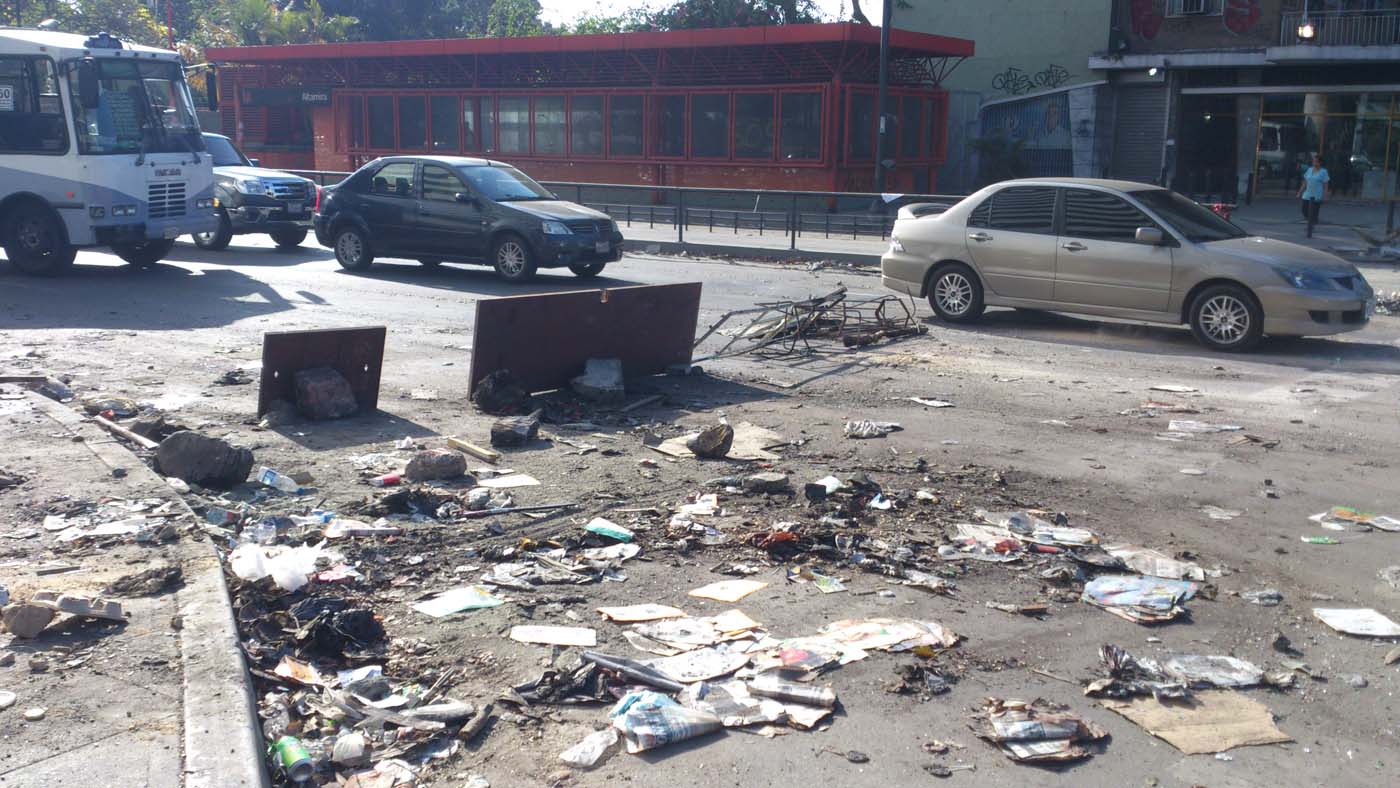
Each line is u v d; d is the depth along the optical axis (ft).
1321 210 101.96
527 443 25.70
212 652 14.14
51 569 16.78
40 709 12.63
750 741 12.92
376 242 57.62
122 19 180.86
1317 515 21.11
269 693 13.82
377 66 122.11
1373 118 104.88
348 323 42.32
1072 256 40.14
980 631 15.97
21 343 36.99
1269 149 110.63
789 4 135.85
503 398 28.68
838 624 15.99
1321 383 32.58
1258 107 110.11
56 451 23.02
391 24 202.08
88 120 51.72
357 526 19.57
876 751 12.72
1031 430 27.32
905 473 23.63
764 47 98.99
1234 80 109.50
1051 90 116.98
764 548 19.02
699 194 104.53
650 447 25.53
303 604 16.15
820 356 36.99
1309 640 15.80
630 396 30.91
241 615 16.01
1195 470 23.93
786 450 25.46
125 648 14.26
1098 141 115.75
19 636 14.48
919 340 39.83
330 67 125.49
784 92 98.17
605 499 21.68
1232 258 37.17
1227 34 107.96
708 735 13.05
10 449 23.11
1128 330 41.86
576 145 110.42
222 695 13.01
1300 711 13.80
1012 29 120.06
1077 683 14.44
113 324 41.32
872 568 18.24
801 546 19.12
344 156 124.16
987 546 19.21
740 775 12.21
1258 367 34.99
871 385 32.55
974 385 32.50
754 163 100.58
